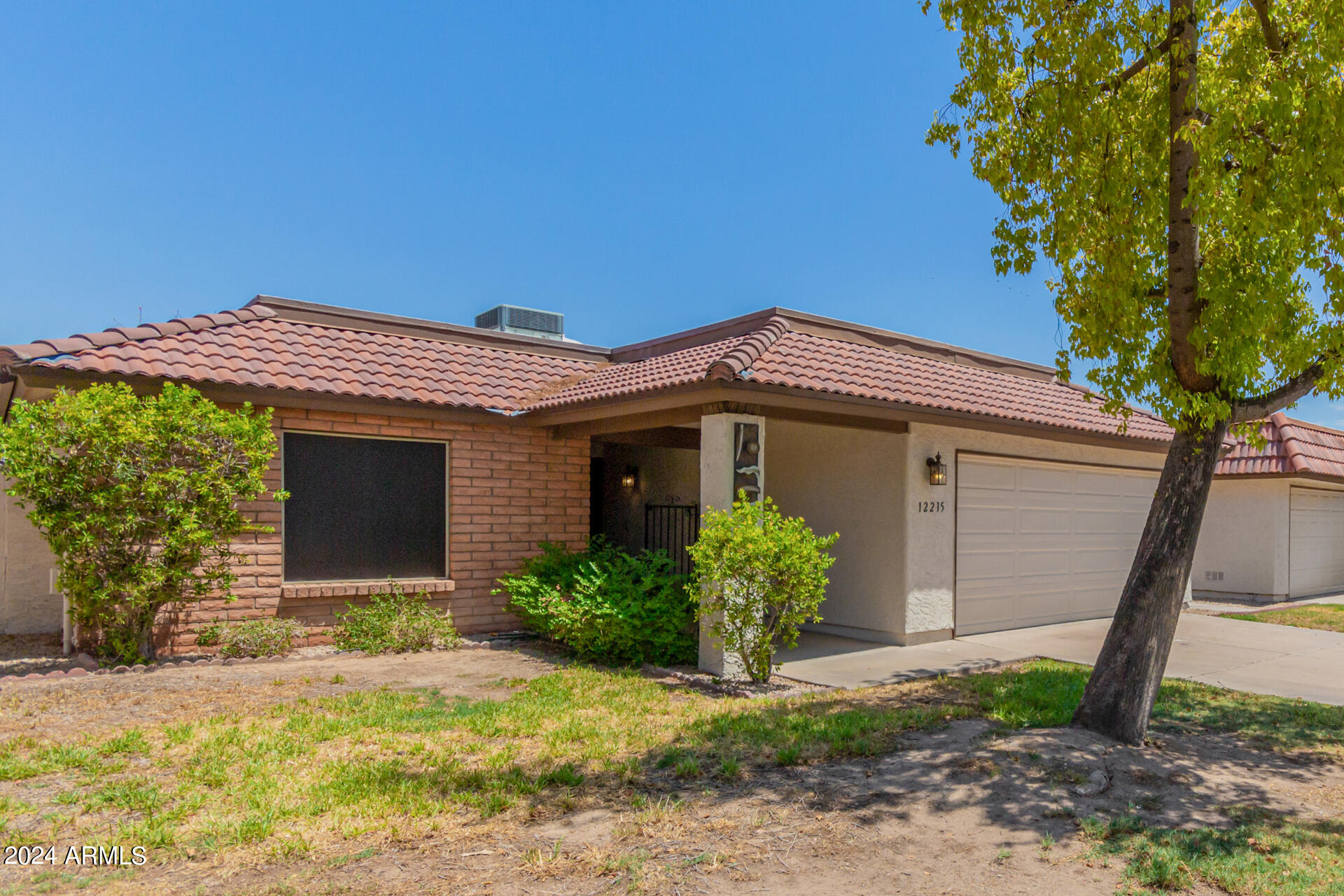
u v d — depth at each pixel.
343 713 7.15
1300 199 6.24
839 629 12.17
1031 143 7.19
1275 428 18.31
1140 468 15.79
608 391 10.42
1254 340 6.48
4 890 3.99
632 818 4.95
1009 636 12.40
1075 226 7.16
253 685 8.19
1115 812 5.16
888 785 5.53
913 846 4.62
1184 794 5.52
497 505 11.74
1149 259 7.22
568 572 10.77
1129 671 6.65
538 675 9.05
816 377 9.66
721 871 4.29
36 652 10.40
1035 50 7.20
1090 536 14.70
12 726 6.60
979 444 12.50
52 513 8.34
